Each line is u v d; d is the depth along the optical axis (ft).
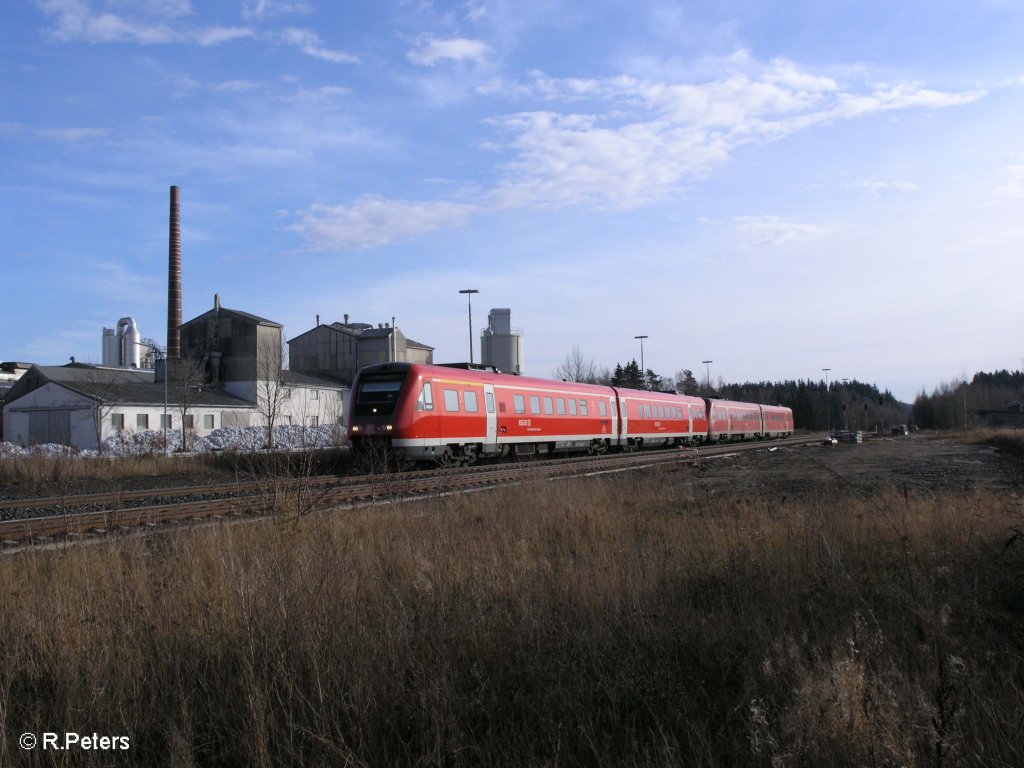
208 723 15.67
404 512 41.57
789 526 32.17
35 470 79.61
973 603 21.40
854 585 22.77
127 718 15.60
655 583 23.88
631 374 352.69
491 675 17.20
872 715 13.70
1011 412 369.50
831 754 13.03
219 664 17.53
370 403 82.43
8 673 17.01
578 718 15.02
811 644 18.11
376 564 26.04
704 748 13.80
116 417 163.22
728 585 24.32
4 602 21.50
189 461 91.71
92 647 17.87
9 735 14.78
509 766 13.88
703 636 19.19
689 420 165.58
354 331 236.84
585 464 90.58
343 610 19.98
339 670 16.74
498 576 23.43
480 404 91.40
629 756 13.73
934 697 14.42
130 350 288.92
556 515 39.09
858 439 206.39
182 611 20.36
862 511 37.24
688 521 36.99
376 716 15.48
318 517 36.55
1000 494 46.09
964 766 12.87
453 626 19.16
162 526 39.88
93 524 40.34
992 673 16.85
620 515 39.65
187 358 193.67
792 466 94.58
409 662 17.31
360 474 77.61
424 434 81.66
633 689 16.21
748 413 212.02
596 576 23.86
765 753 13.29
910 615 19.99
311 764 13.75
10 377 311.47
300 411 201.36
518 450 101.14
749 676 16.40
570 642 18.44
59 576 24.39
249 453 94.73
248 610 19.12
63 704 15.96
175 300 199.72
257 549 27.94
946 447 156.04
